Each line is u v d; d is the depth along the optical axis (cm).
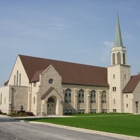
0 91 5650
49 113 5091
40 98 4922
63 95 5634
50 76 5128
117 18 6906
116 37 6775
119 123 3055
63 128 2566
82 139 1797
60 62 6375
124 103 6272
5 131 2194
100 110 6353
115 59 6631
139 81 6231
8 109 5000
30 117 4359
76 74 6262
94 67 7044
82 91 6112
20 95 5216
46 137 1859
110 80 6662
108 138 1878
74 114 5541
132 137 1862
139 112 6088
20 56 5834
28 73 5472
